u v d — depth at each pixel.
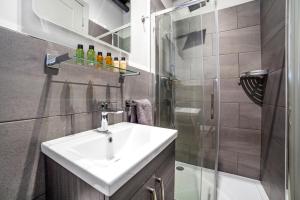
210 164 1.34
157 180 0.57
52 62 0.54
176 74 1.51
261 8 1.44
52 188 0.52
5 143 0.45
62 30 0.64
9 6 0.47
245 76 1.40
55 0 0.61
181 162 1.44
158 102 1.43
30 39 0.51
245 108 1.55
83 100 0.71
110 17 0.91
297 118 0.86
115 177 0.34
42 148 0.54
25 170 0.50
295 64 0.87
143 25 1.25
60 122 0.61
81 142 0.58
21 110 0.49
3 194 0.45
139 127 0.87
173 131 0.79
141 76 1.20
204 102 1.39
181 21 1.46
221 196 1.33
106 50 0.89
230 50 1.60
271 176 1.21
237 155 1.59
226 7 1.60
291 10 0.88
